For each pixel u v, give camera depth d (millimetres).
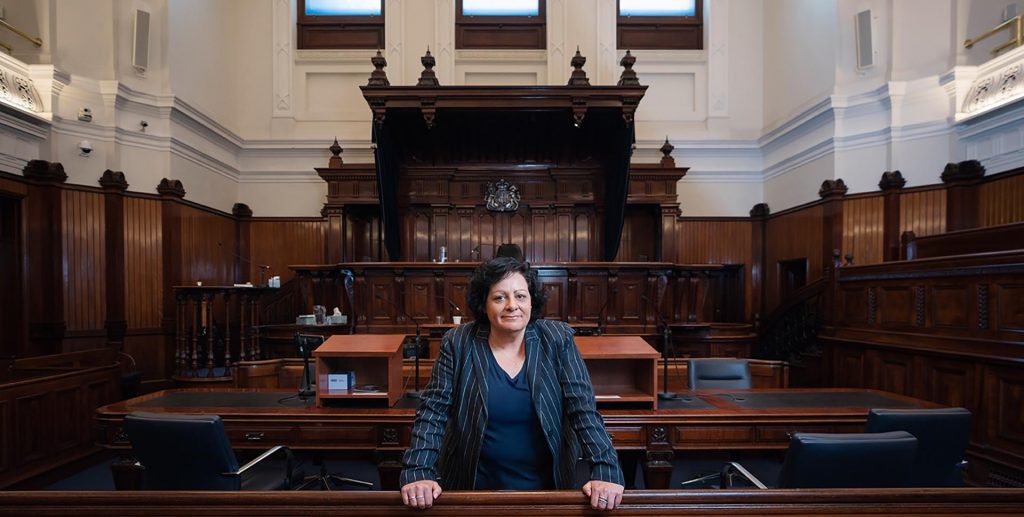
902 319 4242
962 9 5848
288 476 2520
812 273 7062
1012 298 3250
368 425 2754
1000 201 5324
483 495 1375
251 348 6035
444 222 8055
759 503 1421
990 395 3373
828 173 6742
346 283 5762
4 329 5336
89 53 5965
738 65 8516
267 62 8375
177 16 6703
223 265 7785
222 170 7809
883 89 6188
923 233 5934
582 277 5746
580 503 1379
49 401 3744
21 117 5219
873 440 1866
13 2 5641
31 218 5430
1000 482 3256
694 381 3705
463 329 1625
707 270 6625
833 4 6680
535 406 1484
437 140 7527
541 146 7754
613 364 3107
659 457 2734
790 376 6016
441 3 8258
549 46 8258
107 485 3670
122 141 6133
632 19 8609
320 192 8445
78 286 5746
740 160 8531
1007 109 5125
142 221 6266
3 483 3375
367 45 8508
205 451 2145
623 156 6629
